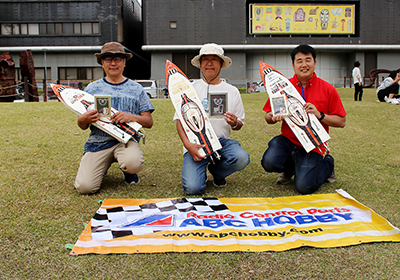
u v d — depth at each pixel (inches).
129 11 911.0
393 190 107.7
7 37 847.1
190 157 105.3
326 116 103.7
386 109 284.8
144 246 69.9
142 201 93.3
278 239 73.4
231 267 64.1
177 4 810.8
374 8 823.7
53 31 848.3
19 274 61.3
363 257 67.9
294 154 107.6
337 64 880.9
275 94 106.8
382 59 850.8
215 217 83.4
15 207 89.3
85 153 105.0
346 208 89.9
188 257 66.8
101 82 110.3
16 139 168.2
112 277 60.8
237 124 107.1
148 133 193.6
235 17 815.1
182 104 105.0
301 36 839.7
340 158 149.6
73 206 91.7
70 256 66.9
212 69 107.0
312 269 63.9
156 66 834.2
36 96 414.9
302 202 94.1
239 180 120.0
